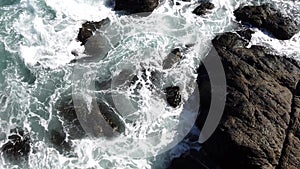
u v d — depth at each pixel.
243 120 17.22
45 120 18.34
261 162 16.44
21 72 19.72
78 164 17.36
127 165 17.39
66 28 21.05
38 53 20.22
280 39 20.62
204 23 21.31
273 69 18.91
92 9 21.80
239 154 16.67
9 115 18.48
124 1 21.67
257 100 17.72
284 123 17.27
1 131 18.06
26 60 19.91
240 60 19.09
